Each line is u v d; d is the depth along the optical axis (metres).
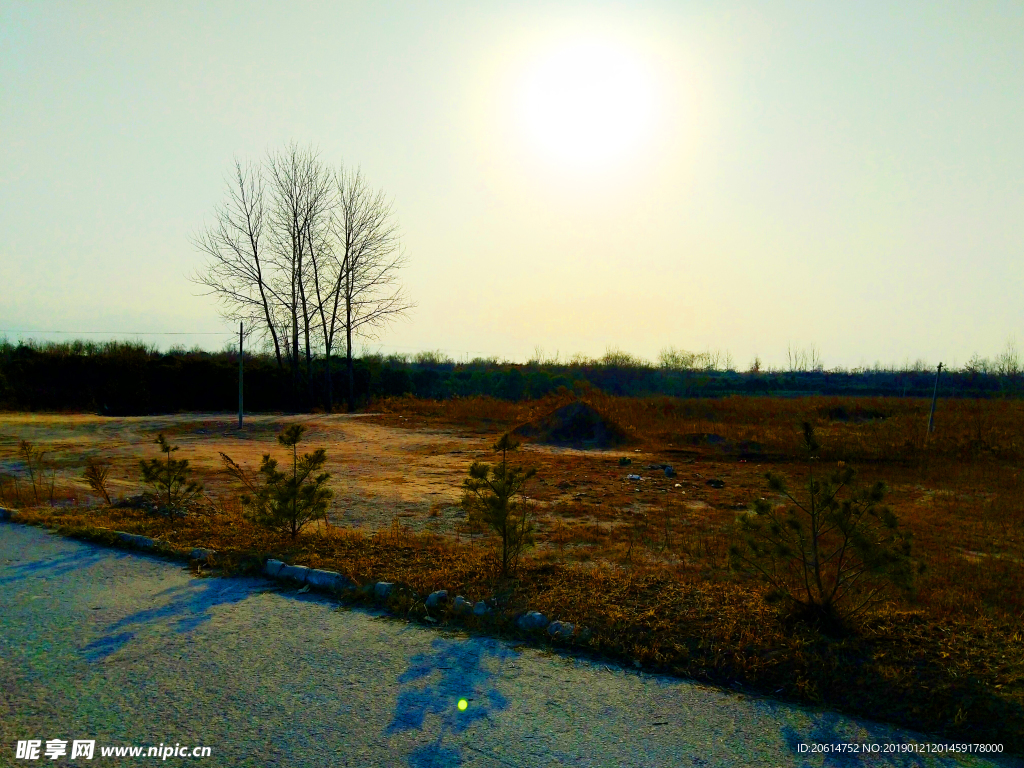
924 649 4.68
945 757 3.61
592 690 4.33
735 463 18.09
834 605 5.36
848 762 3.54
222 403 39.62
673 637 4.98
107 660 4.69
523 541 6.71
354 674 4.52
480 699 4.18
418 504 11.73
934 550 8.79
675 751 3.62
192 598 6.09
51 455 18.47
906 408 34.34
